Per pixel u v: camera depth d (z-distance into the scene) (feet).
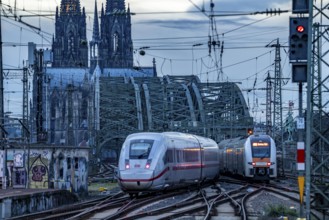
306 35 165.27
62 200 290.56
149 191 317.83
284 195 326.44
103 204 267.80
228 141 597.93
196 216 221.66
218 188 404.16
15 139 390.01
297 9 168.14
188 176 373.81
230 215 226.38
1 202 219.61
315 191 195.21
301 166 170.91
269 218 213.66
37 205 257.14
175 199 307.78
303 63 165.58
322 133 191.93
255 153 452.35
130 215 219.20
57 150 354.95
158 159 316.40
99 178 547.08
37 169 356.79
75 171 358.84
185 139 376.68
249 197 321.32
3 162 352.90
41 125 515.50
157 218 213.25
